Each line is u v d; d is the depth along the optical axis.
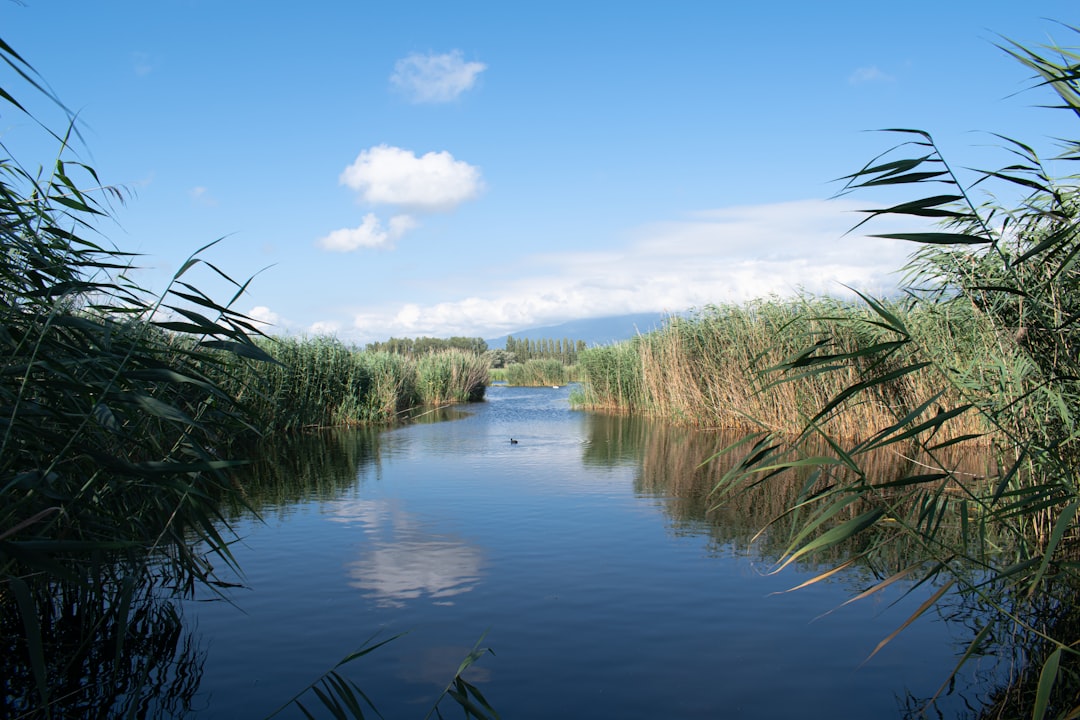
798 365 3.03
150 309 2.95
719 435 13.60
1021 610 4.07
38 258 3.09
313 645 3.64
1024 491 3.00
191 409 4.01
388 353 22.28
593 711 2.95
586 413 20.53
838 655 3.50
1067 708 2.96
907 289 5.30
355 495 7.63
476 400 28.45
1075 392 4.10
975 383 4.51
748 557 5.16
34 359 2.66
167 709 2.98
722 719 2.88
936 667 3.39
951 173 2.73
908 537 5.04
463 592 4.42
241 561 5.14
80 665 3.43
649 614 4.04
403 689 3.16
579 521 6.33
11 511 2.69
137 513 3.95
